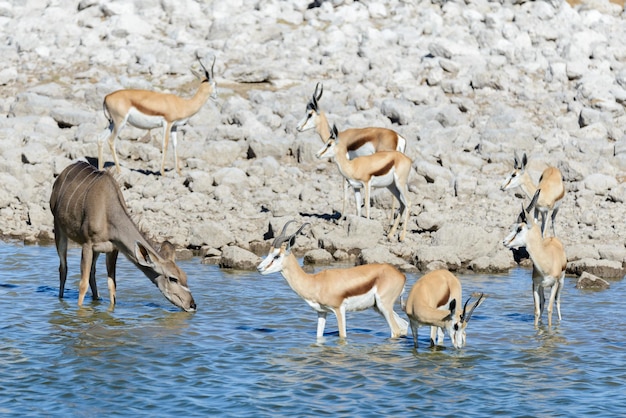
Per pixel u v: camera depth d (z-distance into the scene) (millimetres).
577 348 45719
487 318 51312
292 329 48812
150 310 52469
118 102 79688
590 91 95750
